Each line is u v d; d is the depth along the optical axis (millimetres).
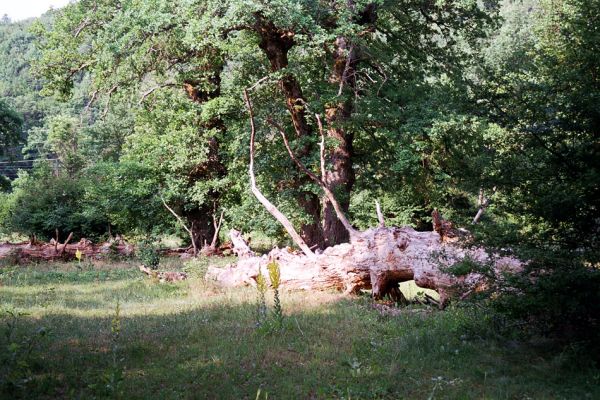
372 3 18500
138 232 25484
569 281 6602
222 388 5973
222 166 23203
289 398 5785
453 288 8828
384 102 18172
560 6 18734
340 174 18781
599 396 5875
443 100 17391
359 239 11805
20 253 19766
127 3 19719
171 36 19156
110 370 6270
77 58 22375
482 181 8336
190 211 24875
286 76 18719
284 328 8430
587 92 7605
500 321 8164
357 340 7945
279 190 19781
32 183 30250
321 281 12055
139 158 24609
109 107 24391
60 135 59219
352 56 18531
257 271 12812
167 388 5961
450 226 10789
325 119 19422
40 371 6363
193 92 23297
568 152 7863
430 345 7730
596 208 7312
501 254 7676
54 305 10586
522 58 11938
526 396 5953
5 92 96188
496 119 9188
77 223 27984
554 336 7773
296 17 16062
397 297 11727
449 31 21203
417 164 18172
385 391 6016
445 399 5836
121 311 10008
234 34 18641
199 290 12516
